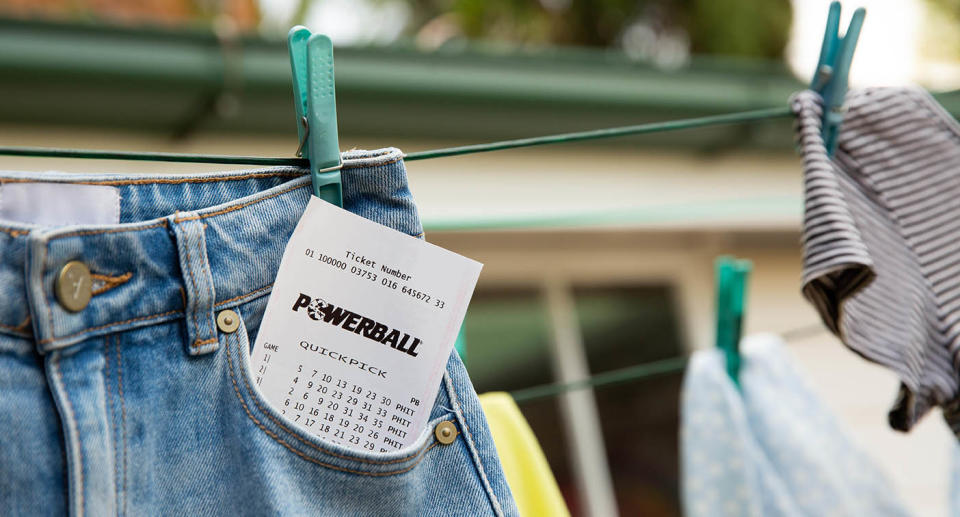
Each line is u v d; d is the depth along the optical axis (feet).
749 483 3.35
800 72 8.24
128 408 1.90
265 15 11.83
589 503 8.07
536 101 7.38
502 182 7.90
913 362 2.70
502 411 2.87
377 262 2.10
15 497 1.75
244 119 6.93
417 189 7.61
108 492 1.83
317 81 2.08
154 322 1.95
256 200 2.07
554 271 8.27
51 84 6.16
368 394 2.08
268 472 1.95
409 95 6.99
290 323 2.06
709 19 12.47
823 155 2.68
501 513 2.14
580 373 8.21
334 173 2.10
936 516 8.01
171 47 6.45
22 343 1.81
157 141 7.06
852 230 2.56
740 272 3.56
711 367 3.50
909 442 8.20
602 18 12.98
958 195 2.91
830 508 3.38
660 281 8.55
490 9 12.62
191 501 1.94
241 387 1.99
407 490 2.05
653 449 8.29
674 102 7.78
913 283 2.79
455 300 2.13
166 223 1.98
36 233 1.80
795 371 3.71
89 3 9.38
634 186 8.39
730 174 8.72
